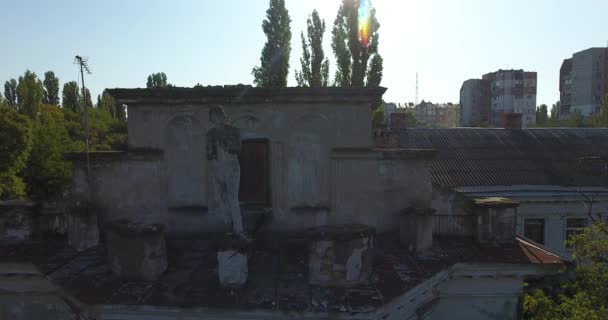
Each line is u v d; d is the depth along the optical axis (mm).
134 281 8312
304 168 10688
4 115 35875
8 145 35688
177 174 10805
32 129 40500
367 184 10680
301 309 7266
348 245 7949
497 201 10883
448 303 9977
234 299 7594
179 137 10758
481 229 10617
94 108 80250
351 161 10625
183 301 7566
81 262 9336
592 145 26125
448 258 9648
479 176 22906
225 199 8281
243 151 10781
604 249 10898
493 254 9977
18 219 10781
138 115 10641
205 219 10773
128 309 7617
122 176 10703
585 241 11320
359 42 28312
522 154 24938
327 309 7250
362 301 7461
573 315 9398
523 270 9680
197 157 10742
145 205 10742
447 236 11219
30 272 9227
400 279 8398
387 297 7617
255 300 7543
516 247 10492
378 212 10734
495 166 23797
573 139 26672
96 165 10664
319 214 10695
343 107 10539
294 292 7816
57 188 43719
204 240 10539
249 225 9859
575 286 10594
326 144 10656
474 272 9680
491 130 27547
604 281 9805
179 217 10781
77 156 10609
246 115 10586
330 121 10578
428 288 8664
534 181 22594
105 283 8234
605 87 75750
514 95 87750
